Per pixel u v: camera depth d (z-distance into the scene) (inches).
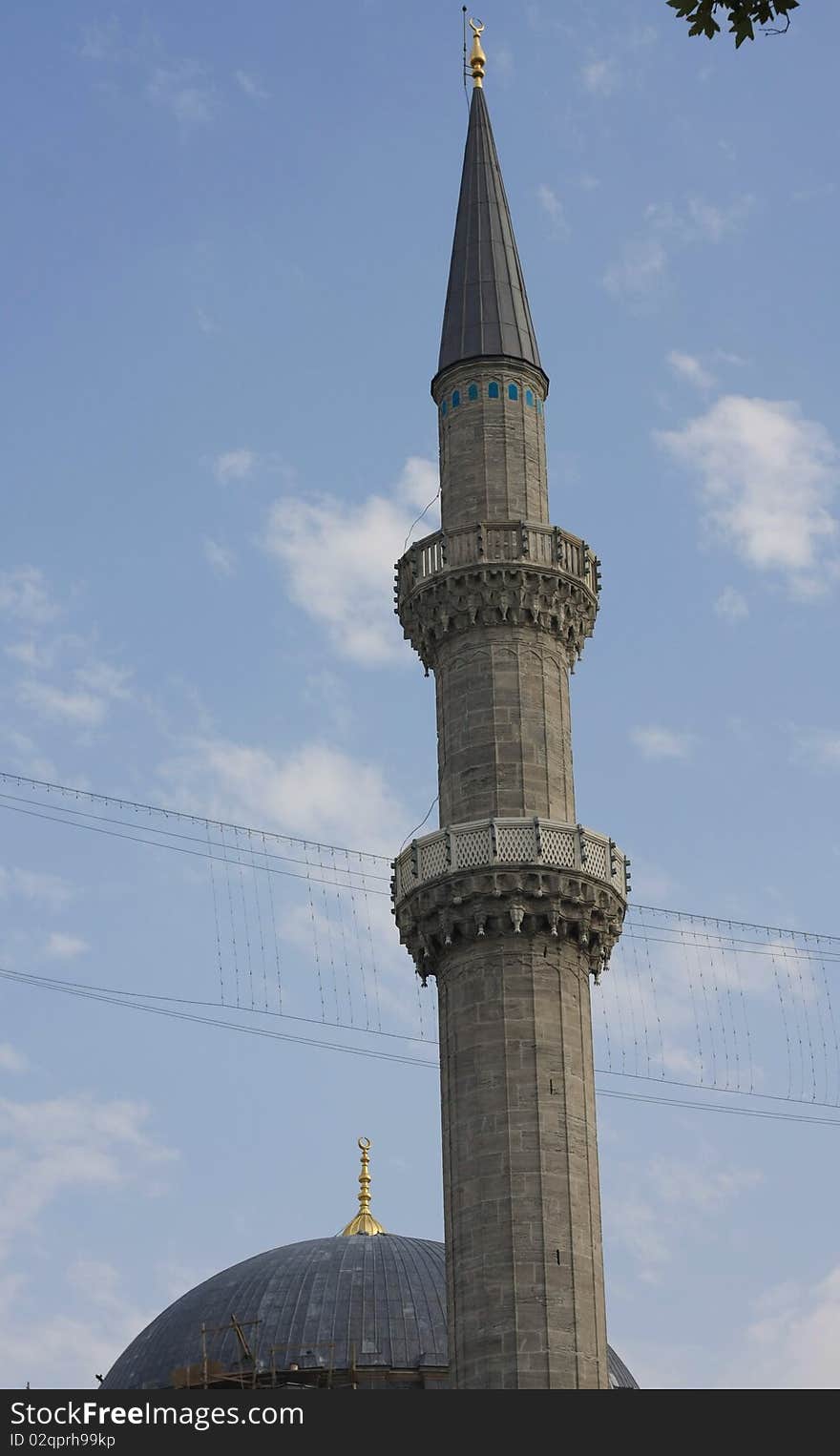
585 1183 2994.6
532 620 3287.4
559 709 3284.9
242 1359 4040.4
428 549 3353.8
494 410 3440.0
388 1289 4281.5
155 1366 4232.3
